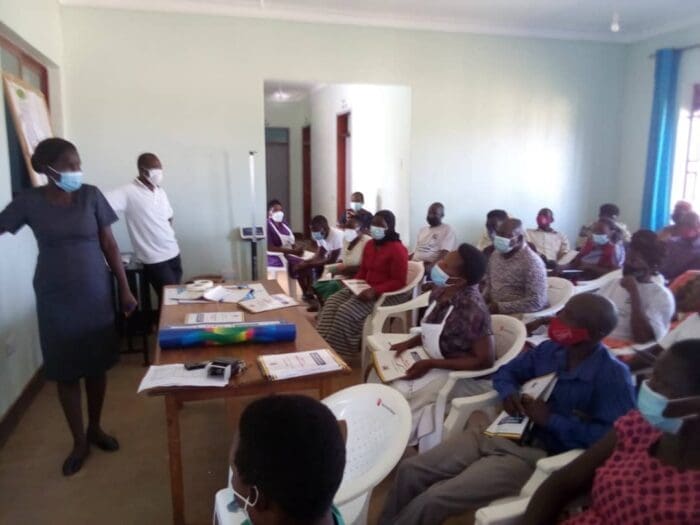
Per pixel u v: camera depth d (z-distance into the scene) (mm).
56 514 2168
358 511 1348
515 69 5531
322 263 5129
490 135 5570
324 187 9258
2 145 2877
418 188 5480
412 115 5336
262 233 5004
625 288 2623
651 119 5504
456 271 2281
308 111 10086
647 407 1088
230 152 4906
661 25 5402
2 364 2779
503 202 5730
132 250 4566
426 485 1769
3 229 2258
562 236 5301
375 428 1521
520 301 3055
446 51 5305
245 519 1187
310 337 2189
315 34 4953
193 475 2438
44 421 2957
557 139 5785
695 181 5387
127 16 4531
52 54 4117
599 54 5758
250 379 1774
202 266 4984
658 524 1083
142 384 1722
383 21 5070
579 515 1277
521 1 4641
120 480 2398
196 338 2041
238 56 4805
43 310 2314
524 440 1754
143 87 4645
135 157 4715
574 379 1697
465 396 2229
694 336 2297
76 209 2309
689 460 1092
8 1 3021
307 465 778
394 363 2402
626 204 5988
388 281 3617
